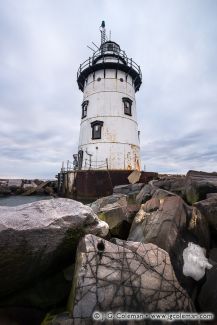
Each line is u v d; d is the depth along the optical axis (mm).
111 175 18297
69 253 4477
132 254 3859
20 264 3707
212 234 5836
